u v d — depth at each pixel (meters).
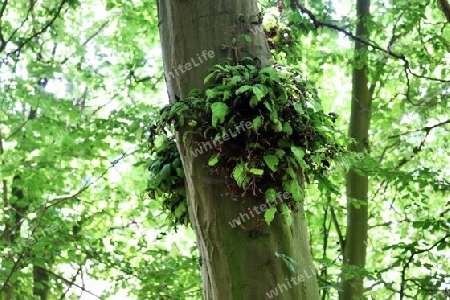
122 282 8.34
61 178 8.52
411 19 8.22
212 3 4.16
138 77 9.36
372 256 10.27
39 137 8.73
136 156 9.45
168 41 4.25
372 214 9.89
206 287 4.12
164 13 4.33
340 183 9.20
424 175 7.67
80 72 9.05
